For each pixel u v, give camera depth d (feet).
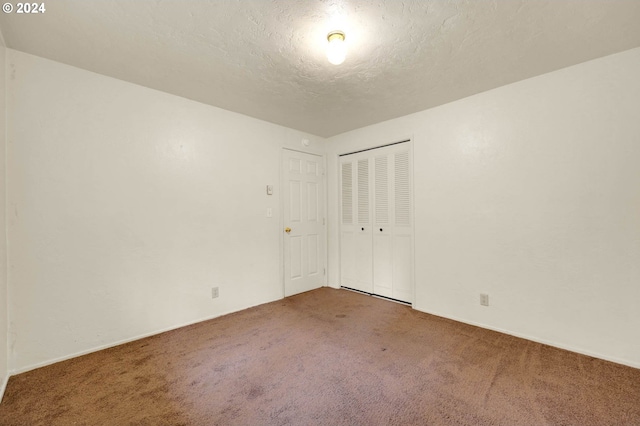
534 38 6.04
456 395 5.53
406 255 11.02
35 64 6.63
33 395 5.58
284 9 5.10
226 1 4.87
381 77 7.67
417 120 10.32
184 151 9.05
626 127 6.58
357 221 12.69
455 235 9.38
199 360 6.90
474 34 5.87
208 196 9.60
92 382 6.01
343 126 12.05
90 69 7.26
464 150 9.13
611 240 6.77
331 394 5.59
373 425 4.77
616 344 6.70
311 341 7.90
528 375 6.17
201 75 7.55
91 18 5.30
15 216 6.38
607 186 6.81
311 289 13.06
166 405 5.30
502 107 8.34
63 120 6.99
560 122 7.42
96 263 7.44
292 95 8.82
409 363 6.70
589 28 5.70
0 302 5.81
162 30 5.68
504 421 4.83
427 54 6.60
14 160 6.37
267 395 5.57
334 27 5.61
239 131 10.46
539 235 7.77
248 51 6.42
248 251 10.71
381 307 10.68
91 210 7.37
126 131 7.93
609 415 4.96
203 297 9.45
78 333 7.16
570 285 7.30
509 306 8.29
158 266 8.50
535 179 7.82
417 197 10.34
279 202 11.74
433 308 9.96
